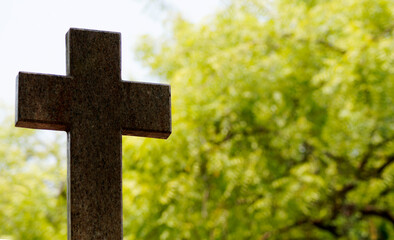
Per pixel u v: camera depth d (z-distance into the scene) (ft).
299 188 22.09
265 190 22.68
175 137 21.57
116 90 7.50
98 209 6.95
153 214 21.52
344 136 23.21
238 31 24.38
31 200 25.99
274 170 24.04
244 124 23.21
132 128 7.52
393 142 23.04
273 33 23.75
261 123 23.15
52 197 28.37
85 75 7.37
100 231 6.89
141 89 7.66
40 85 7.16
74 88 7.29
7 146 31.17
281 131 23.04
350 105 20.89
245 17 24.66
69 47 7.39
